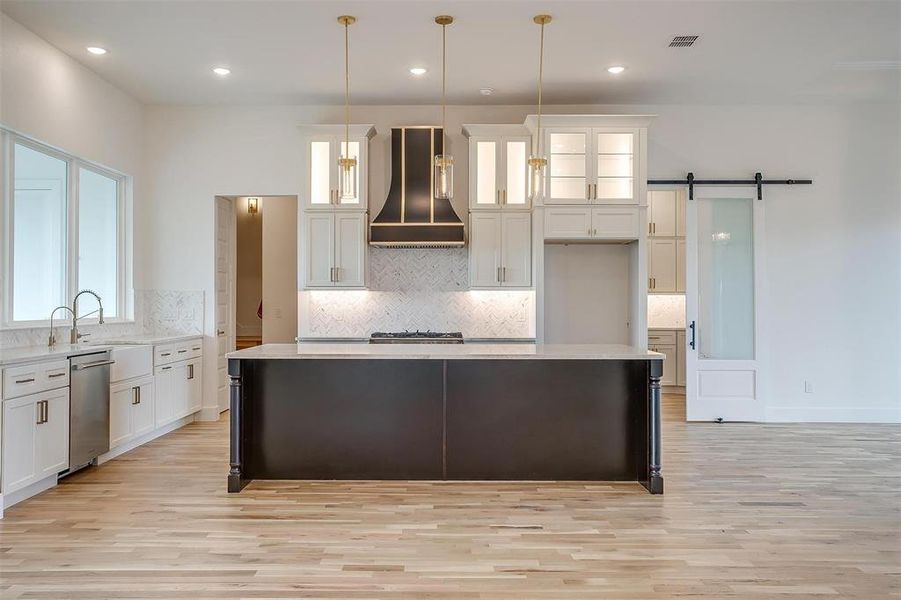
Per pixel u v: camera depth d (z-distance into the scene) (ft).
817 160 21.54
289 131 21.83
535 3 14.11
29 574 9.42
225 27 15.42
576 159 20.26
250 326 40.09
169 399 19.13
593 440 14.30
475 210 20.56
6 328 14.85
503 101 21.29
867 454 16.94
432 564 9.83
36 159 16.46
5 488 12.06
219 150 21.79
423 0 14.01
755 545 10.62
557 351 14.11
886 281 21.45
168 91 20.26
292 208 29.04
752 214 21.52
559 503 12.78
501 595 8.82
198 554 10.18
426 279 21.86
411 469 14.29
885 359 21.44
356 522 11.66
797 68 18.15
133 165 20.98
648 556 10.16
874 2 14.08
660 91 20.15
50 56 16.42
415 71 18.44
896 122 21.45
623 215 20.08
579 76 18.79
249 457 14.33
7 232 15.07
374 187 21.84
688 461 16.17
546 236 20.15
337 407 14.32
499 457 14.30
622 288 22.09
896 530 11.34
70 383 14.10
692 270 21.47
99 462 15.76
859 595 8.85
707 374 21.40
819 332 21.49
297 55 17.22
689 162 21.59
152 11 14.51
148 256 21.77
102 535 11.00
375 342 19.86
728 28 15.44
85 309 18.79
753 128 21.58
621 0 14.01
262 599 8.68
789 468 15.52
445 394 14.29
